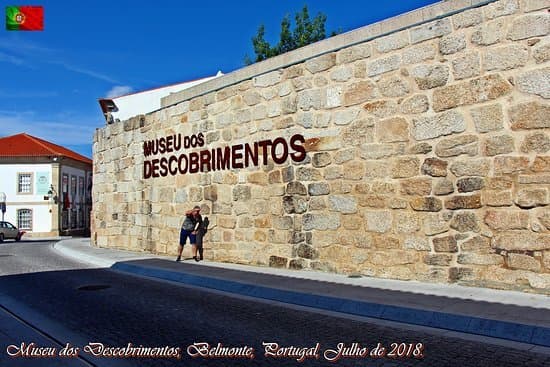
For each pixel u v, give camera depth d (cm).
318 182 1173
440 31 973
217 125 1459
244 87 1373
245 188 1361
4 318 810
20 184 4834
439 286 935
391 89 1044
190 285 1128
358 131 1098
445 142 961
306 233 1195
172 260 1508
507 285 877
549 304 761
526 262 859
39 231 4812
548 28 847
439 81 972
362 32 1098
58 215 4856
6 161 4809
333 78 1152
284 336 677
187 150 1577
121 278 1252
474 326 682
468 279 923
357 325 733
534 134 855
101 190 2122
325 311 833
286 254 1241
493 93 902
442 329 701
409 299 828
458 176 943
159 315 811
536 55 857
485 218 907
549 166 840
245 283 1041
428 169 984
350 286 967
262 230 1309
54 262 1677
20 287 1123
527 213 860
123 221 1942
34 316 820
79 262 1659
